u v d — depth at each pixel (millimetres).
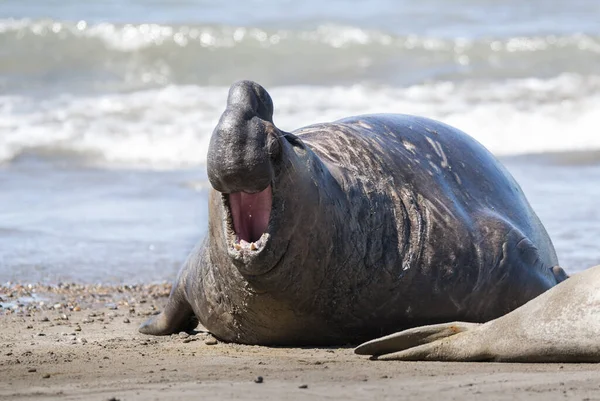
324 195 26969
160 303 39656
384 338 25891
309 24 107438
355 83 90062
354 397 20531
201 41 95062
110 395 21156
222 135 24531
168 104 81562
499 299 30125
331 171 28438
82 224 53812
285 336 28375
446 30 107188
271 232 25547
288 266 26312
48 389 22172
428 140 32594
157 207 58156
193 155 72500
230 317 28734
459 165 32469
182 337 31953
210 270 29047
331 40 96188
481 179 32719
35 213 56281
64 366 25438
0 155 70688
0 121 76625
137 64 92562
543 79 89375
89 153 71938
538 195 58969
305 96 85188
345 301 27953
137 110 79812
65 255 47719
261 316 27703
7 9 111312
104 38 95000
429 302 29109
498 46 96188
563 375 22953
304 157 26578
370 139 30922
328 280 27422
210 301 29219
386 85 88812
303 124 78188
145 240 50844
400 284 28734
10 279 43406
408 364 25047
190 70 92312
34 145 72500
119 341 30969
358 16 112062
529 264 30844
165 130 75812
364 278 28156
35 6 113250
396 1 119688
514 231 31219
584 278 25438
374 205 28922
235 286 27391
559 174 65562
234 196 25734
